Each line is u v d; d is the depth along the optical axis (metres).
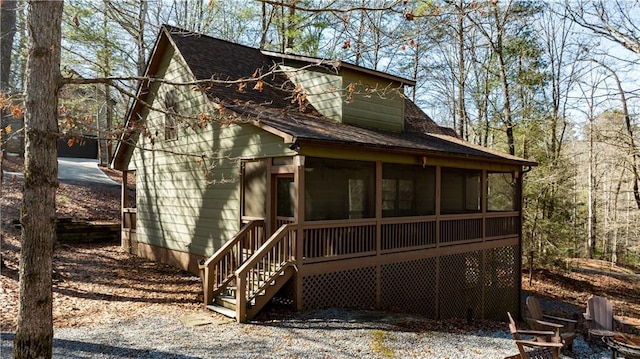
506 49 21.16
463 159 12.20
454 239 12.12
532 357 6.45
